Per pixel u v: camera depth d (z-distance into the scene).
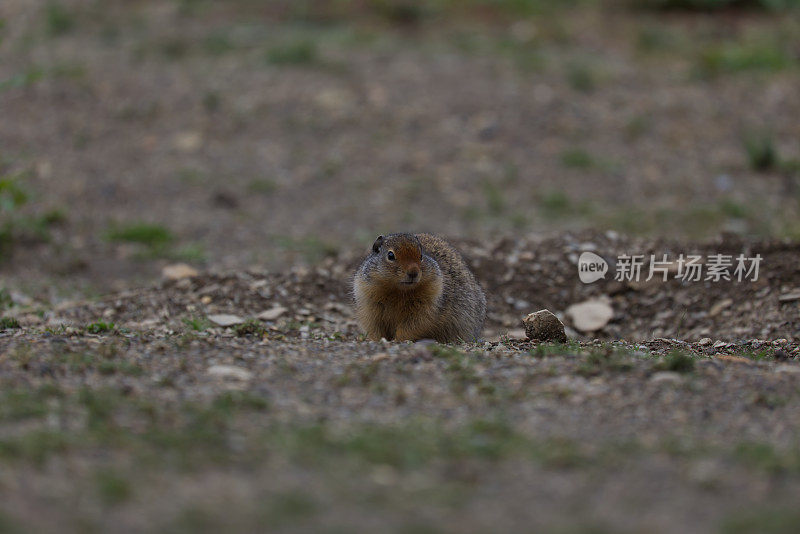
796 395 7.12
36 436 5.91
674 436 6.29
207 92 21.92
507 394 7.09
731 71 24.03
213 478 5.52
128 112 21.25
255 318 11.30
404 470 5.68
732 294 11.91
